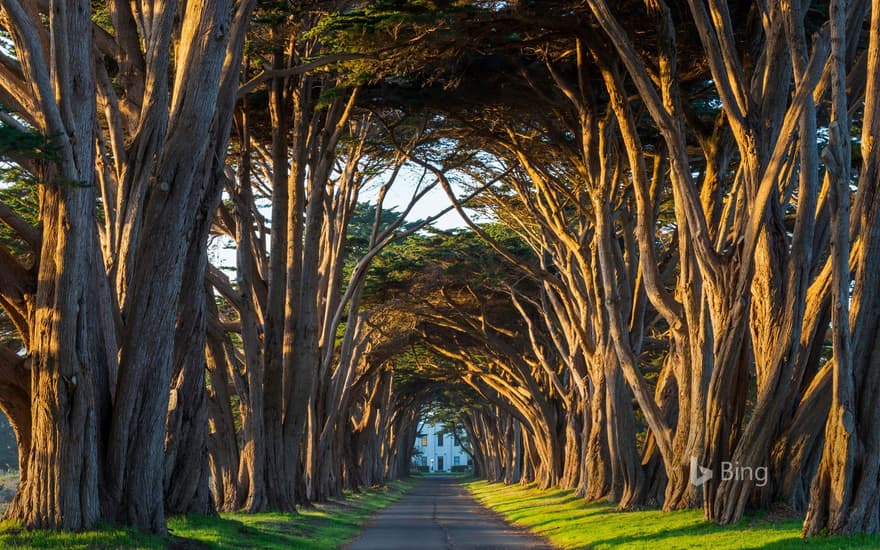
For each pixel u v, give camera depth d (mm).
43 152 12984
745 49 23328
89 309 15266
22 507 14578
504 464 81438
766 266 19828
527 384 49969
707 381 23109
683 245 23391
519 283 44094
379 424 73812
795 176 20938
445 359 61719
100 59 17188
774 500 20031
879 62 15875
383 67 23906
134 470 15578
